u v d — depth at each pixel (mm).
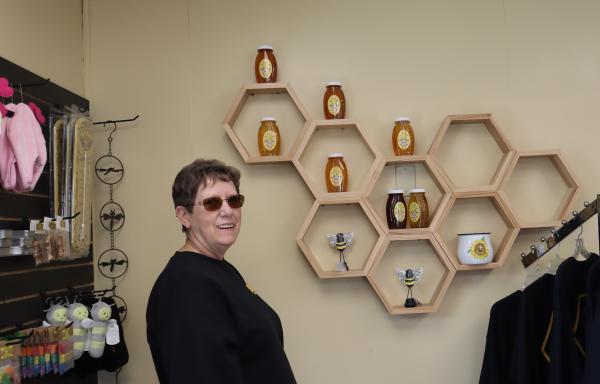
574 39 2723
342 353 2561
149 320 1479
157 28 2648
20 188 1789
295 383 1503
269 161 2475
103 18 2648
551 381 2061
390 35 2686
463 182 2650
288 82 2617
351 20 2682
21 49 2096
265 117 2510
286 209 2588
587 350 1938
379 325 2572
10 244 1764
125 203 2580
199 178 1524
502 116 2684
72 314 2090
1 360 1633
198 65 2639
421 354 2576
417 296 2602
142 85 2627
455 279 2619
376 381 2559
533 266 2549
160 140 2605
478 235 2465
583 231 2652
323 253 2588
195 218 1522
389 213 2492
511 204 2580
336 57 2666
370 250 2594
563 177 2652
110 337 2227
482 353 2586
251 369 1439
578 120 2697
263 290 2566
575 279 2135
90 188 2309
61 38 2422
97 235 2559
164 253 2561
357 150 2627
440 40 2693
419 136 2650
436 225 2467
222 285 1425
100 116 2609
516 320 2414
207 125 2615
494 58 2701
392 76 2670
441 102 2670
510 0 2719
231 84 2635
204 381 1298
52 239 1951
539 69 2707
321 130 2627
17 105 1802
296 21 2670
